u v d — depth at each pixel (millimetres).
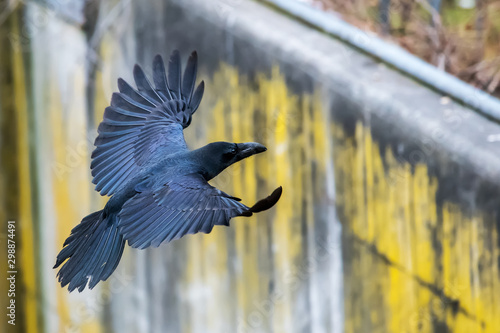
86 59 15484
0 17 15703
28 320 16172
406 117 14414
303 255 14844
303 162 14836
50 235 16000
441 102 14625
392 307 14578
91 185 15656
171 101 7402
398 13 16328
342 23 15172
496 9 16047
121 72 15320
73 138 15727
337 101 14711
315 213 14812
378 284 14633
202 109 15016
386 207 14539
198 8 15000
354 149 14664
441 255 14344
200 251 15156
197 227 5816
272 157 14875
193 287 15234
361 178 14648
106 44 15383
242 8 15156
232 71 14992
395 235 14539
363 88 14625
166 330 15430
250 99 14969
